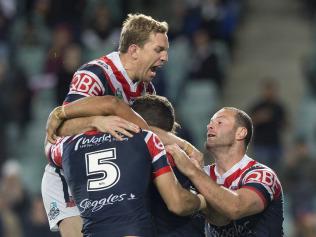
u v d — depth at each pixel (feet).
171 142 49.73
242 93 150.41
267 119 123.34
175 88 142.82
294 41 159.84
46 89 142.10
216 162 53.93
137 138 47.55
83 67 53.01
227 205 49.16
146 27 52.26
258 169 52.21
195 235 49.60
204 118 139.03
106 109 49.26
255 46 159.53
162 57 52.70
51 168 54.39
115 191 46.55
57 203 53.83
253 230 52.16
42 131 136.15
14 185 111.55
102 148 47.62
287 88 149.79
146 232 46.26
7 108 132.57
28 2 157.48
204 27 148.97
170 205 47.26
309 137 133.49
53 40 142.92
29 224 106.93
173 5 154.40
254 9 168.55
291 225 108.78
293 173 113.29
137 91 53.78
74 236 53.06
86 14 155.63
